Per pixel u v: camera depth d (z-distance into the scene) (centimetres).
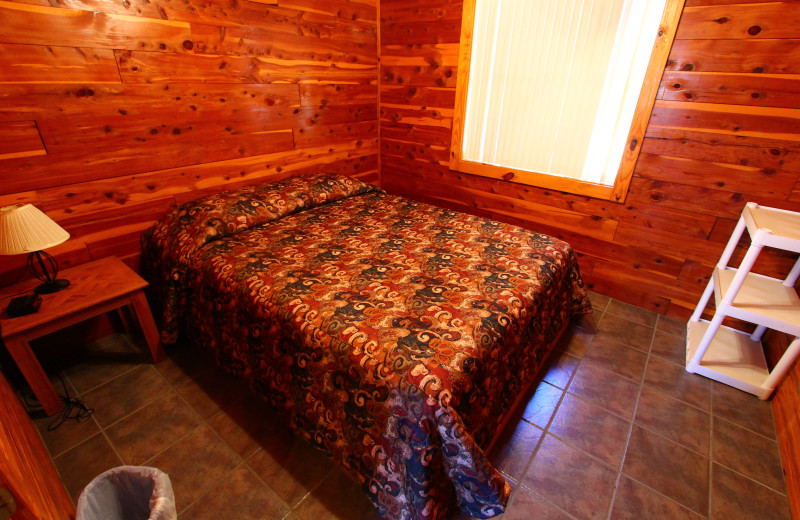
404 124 320
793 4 163
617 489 140
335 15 269
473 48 264
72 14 163
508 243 199
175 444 153
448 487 121
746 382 182
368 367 118
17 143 161
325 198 253
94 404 171
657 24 197
